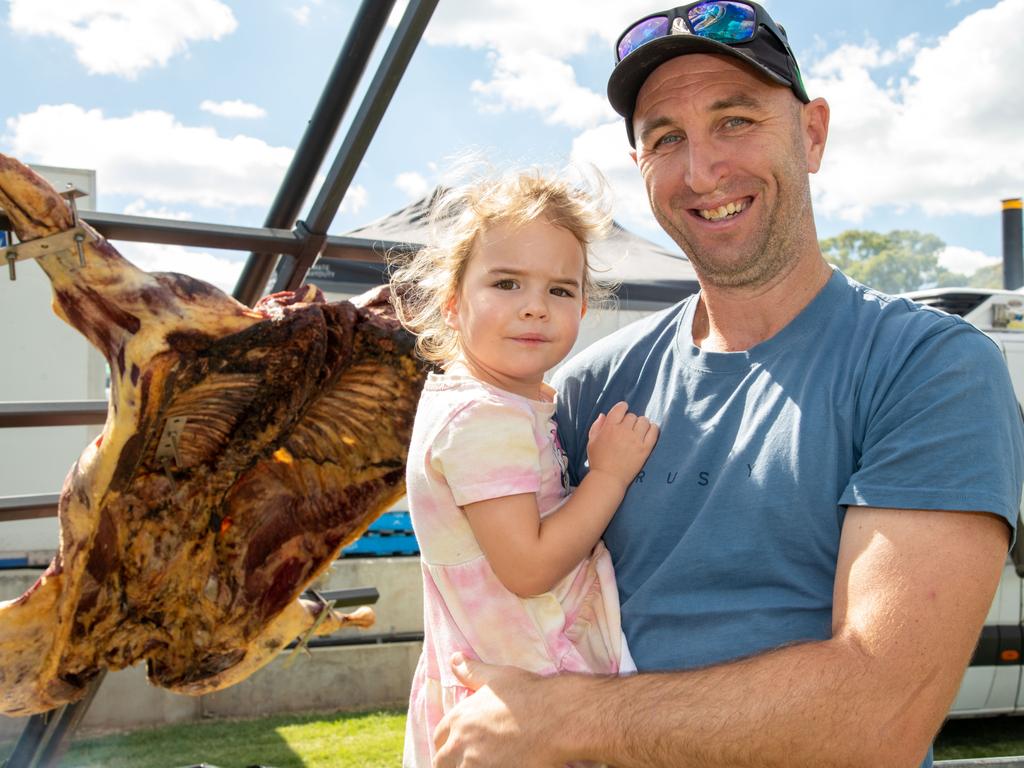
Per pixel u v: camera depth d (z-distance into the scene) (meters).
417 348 0.91
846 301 0.70
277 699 2.64
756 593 0.65
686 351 0.75
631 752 0.58
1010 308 2.46
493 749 0.62
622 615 0.71
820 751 0.55
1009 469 0.58
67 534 0.87
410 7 0.95
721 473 0.68
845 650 0.56
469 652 0.70
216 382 0.84
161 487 0.92
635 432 0.73
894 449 0.60
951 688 0.56
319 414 0.97
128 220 1.02
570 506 0.70
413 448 0.73
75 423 1.10
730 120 0.71
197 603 1.01
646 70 0.74
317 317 0.84
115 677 2.52
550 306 0.73
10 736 2.37
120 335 0.80
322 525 1.04
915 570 0.56
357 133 1.03
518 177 0.75
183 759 2.23
